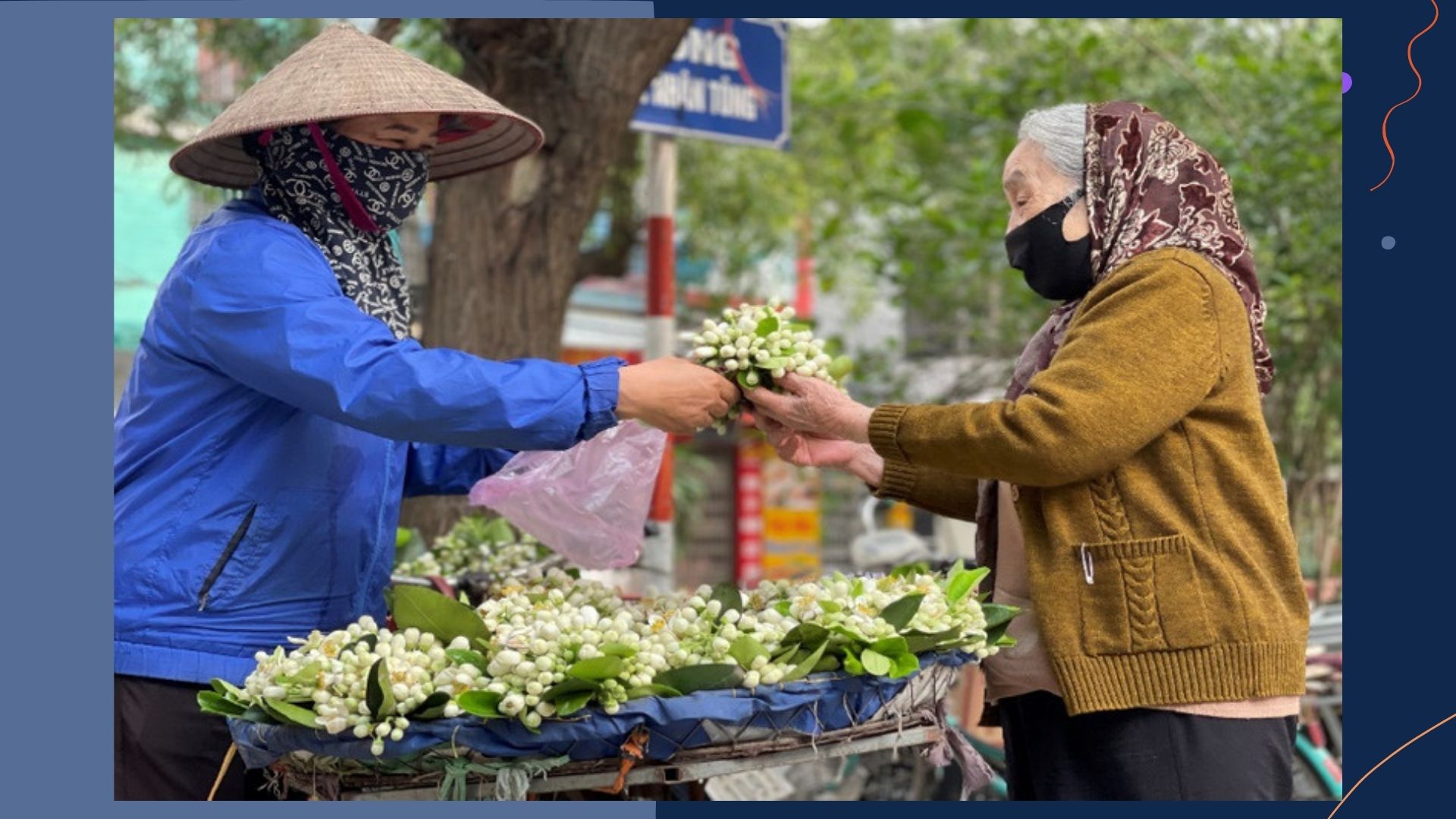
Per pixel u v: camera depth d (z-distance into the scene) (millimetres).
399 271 2668
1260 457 2385
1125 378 2260
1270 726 2387
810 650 2180
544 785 2104
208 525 2436
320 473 2502
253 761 2180
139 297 8172
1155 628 2314
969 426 2326
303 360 2273
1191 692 2312
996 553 2682
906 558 5172
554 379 2314
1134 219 2424
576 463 2785
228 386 2455
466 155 3006
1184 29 6906
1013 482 2330
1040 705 2537
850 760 4715
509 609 2379
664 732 2068
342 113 2404
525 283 4180
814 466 2771
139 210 8156
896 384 7602
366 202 2545
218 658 2432
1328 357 5574
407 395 2246
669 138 4992
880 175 8703
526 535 3498
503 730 2010
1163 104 6641
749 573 12602
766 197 9312
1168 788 2346
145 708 2412
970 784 2361
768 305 2629
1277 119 6000
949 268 7438
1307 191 5820
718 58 4621
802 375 2539
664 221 5000
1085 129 2479
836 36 8844
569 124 4164
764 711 2078
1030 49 7574
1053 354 2533
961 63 8586
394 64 2502
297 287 2328
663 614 2355
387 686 1957
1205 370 2303
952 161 7785
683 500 9930
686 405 2469
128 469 2484
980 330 7539
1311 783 4398
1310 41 6230
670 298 5012
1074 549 2361
